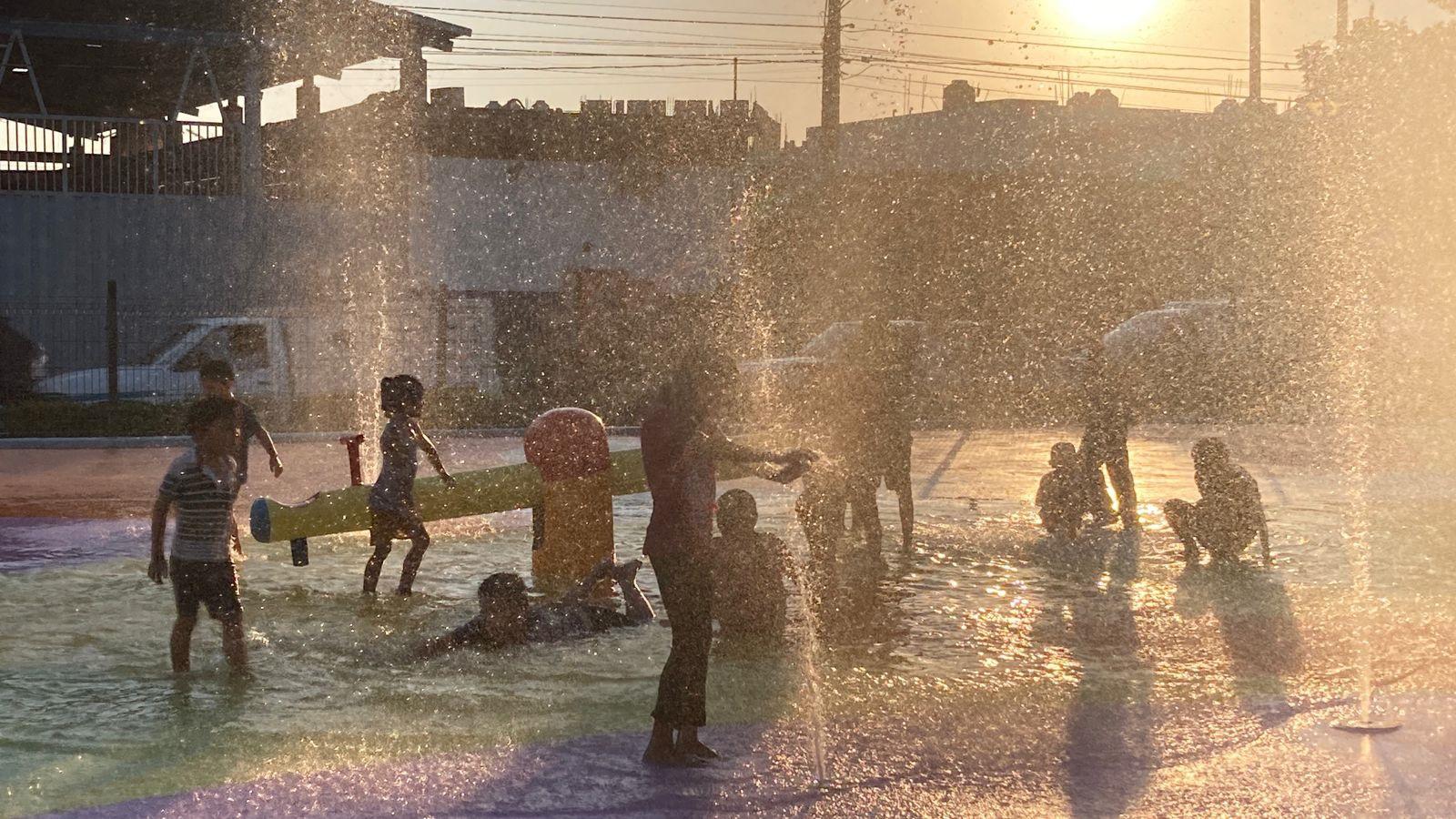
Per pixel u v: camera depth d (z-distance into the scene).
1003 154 33.03
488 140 28.91
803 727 5.13
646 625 7.07
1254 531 8.99
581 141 29.12
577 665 6.19
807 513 8.82
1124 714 5.30
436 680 5.93
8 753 4.82
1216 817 4.13
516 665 6.18
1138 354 24.89
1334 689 5.70
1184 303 27.05
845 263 30.70
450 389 24.92
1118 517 11.07
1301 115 29.39
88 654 6.41
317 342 26.06
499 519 11.65
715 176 29.70
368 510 8.35
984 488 13.95
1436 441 19.02
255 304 26.17
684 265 29.55
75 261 25.17
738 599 6.60
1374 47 27.56
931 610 7.44
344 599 7.98
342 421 23.20
